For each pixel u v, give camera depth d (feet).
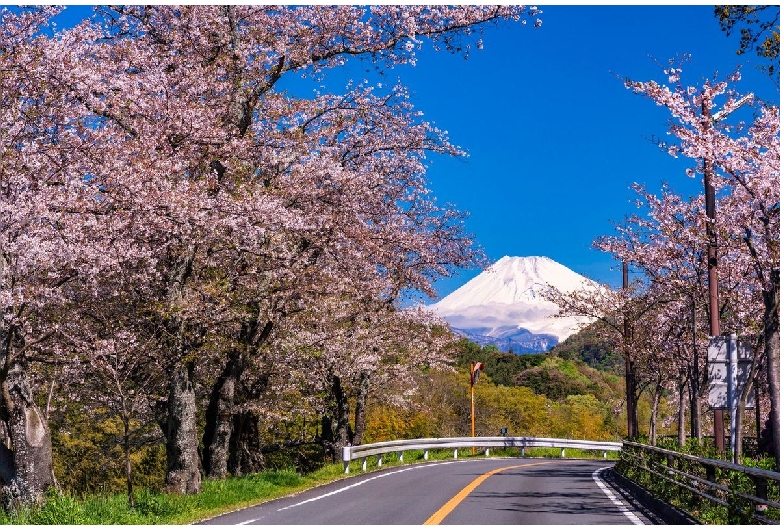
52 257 45.91
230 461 82.69
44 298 48.91
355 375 100.58
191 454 56.24
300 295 68.33
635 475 64.69
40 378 64.59
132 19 63.67
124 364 56.75
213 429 73.72
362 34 66.69
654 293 82.28
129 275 55.16
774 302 43.42
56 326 52.75
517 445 133.39
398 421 158.30
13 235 44.68
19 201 44.29
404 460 113.09
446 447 118.93
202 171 60.80
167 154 55.21
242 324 69.21
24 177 44.96
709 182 52.80
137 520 41.09
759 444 83.41
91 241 48.80
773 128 46.21
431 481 68.80
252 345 71.26
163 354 57.31
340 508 46.42
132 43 59.98
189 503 48.08
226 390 70.90
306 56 66.54
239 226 54.54
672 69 50.08
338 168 65.36
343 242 69.05
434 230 97.96
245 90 64.69
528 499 52.01
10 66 45.93
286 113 65.21
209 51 65.16
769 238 45.73
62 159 48.21
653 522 40.34
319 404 98.32
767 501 32.89
